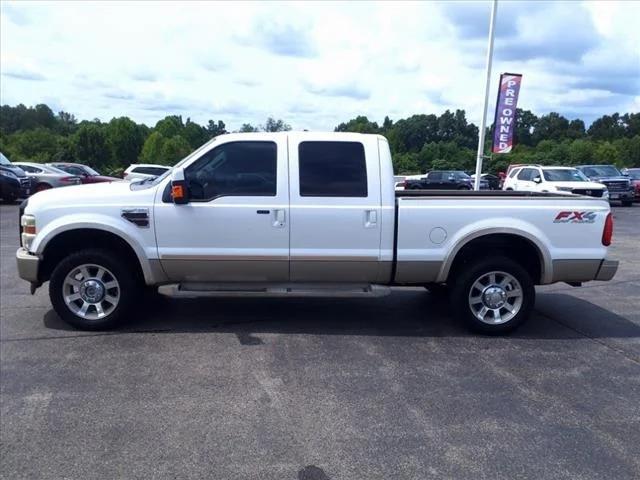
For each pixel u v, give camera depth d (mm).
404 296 7258
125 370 4605
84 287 5555
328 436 3576
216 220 5441
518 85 15383
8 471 3146
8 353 4977
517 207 5547
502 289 5652
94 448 3398
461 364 4875
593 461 3332
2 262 9367
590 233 5621
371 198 5492
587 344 5484
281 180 5461
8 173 20594
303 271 5590
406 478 3127
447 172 32562
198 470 3176
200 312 6324
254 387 4305
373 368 4738
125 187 5664
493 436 3615
